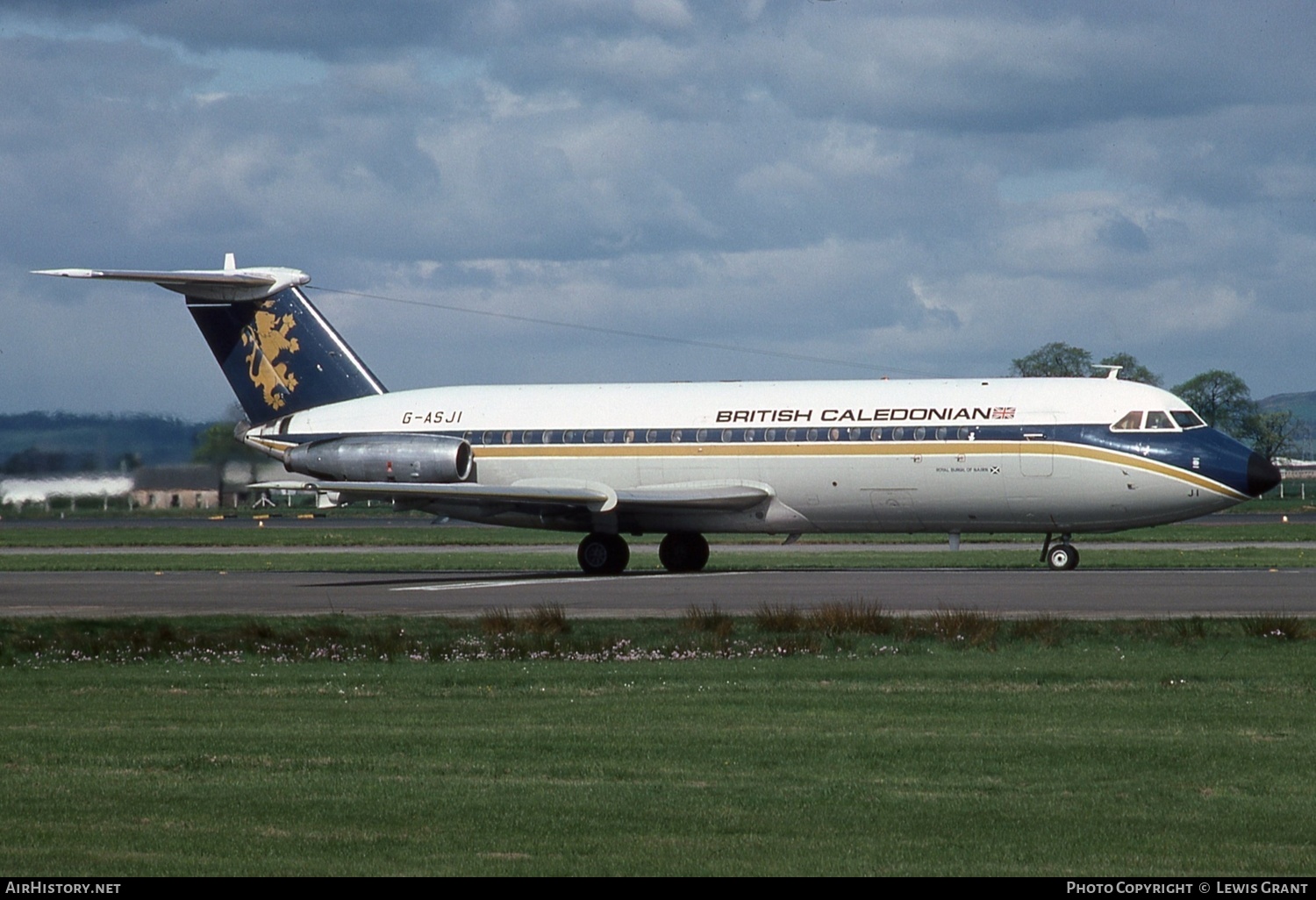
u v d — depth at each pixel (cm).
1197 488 14262
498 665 8344
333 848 4159
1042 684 7212
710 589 13200
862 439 15175
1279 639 8912
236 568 17788
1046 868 3953
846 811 4562
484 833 4322
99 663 8725
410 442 16650
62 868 3966
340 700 6988
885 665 7994
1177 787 4894
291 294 17812
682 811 4572
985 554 19138
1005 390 15050
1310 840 4222
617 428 16262
